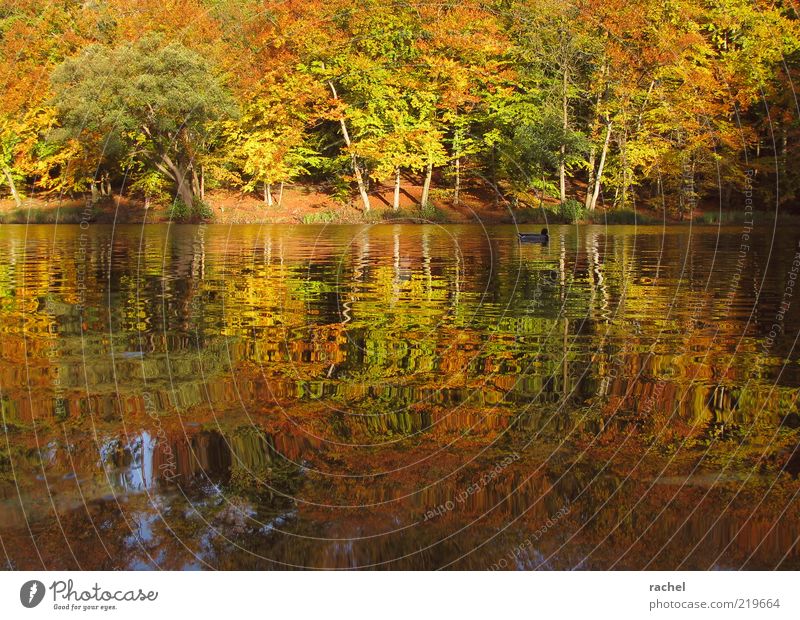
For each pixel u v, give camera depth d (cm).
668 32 2678
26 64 2766
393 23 2792
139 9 2677
